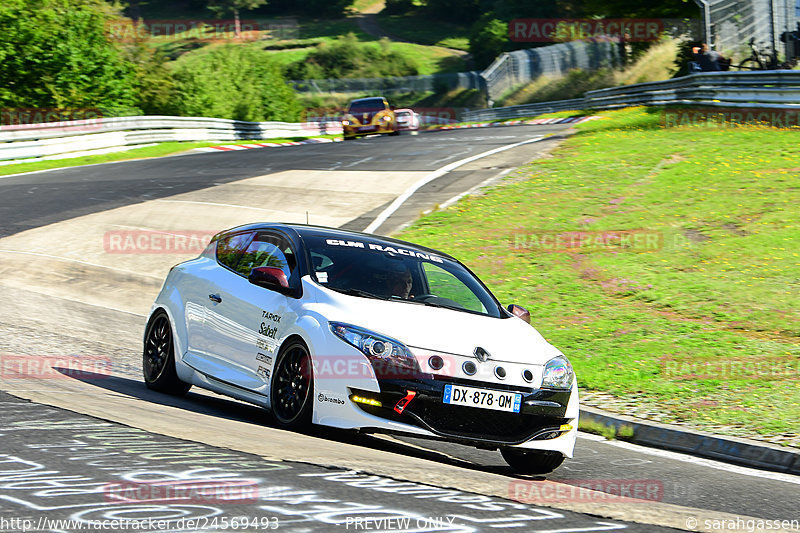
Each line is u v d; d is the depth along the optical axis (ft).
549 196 218.79
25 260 172.55
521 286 156.35
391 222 203.51
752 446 84.17
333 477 53.67
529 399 71.05
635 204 205.57
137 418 67.77
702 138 267.18
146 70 630.33
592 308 142.82
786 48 358.23
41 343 111.24
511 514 48.93
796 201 193.77
